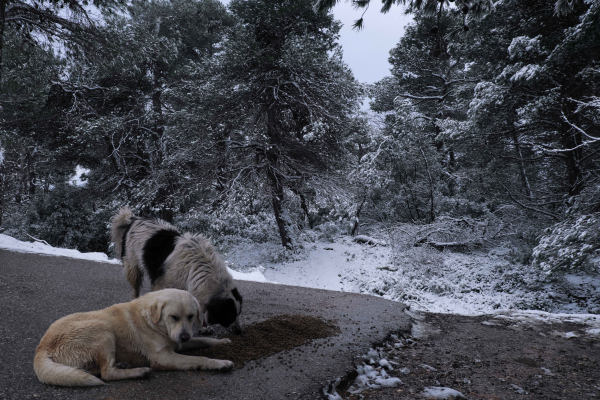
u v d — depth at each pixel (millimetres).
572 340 5332
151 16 23625
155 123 22547
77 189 24078
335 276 16797
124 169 22031
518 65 15133
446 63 28250
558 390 3785
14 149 29328
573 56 13664
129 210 5434
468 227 18828
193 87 20125
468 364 4418
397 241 17594
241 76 18422
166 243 4598
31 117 17688
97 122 19047
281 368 3750
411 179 21250
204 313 4219
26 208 25484
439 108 27234
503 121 16766
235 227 20641
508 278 14914
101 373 3111
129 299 5680
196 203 20516
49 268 7230
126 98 22641
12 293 5309
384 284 15352
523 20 16562
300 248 19719
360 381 3805
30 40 10898
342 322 5473
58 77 18609
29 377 3113
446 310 12711
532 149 18781
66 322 3178
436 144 27266
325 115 18109
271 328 4840
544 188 20422
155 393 3018
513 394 3686
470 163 22312
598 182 13312
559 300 13281
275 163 18938
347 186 19531
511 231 17859
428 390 3676
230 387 3271
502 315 6715
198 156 18891
